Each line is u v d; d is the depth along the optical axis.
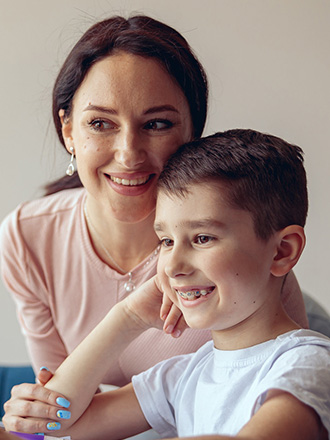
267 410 0.83
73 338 1.47
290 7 2.35
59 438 1.09
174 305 1.14
